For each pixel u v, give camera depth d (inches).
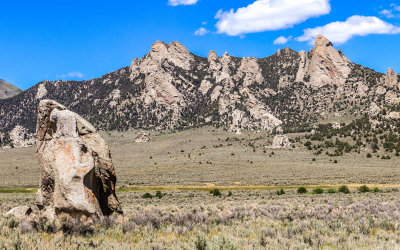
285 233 508.4
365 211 824.9
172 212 835.4
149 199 1909.4
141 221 589.3
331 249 437.1
